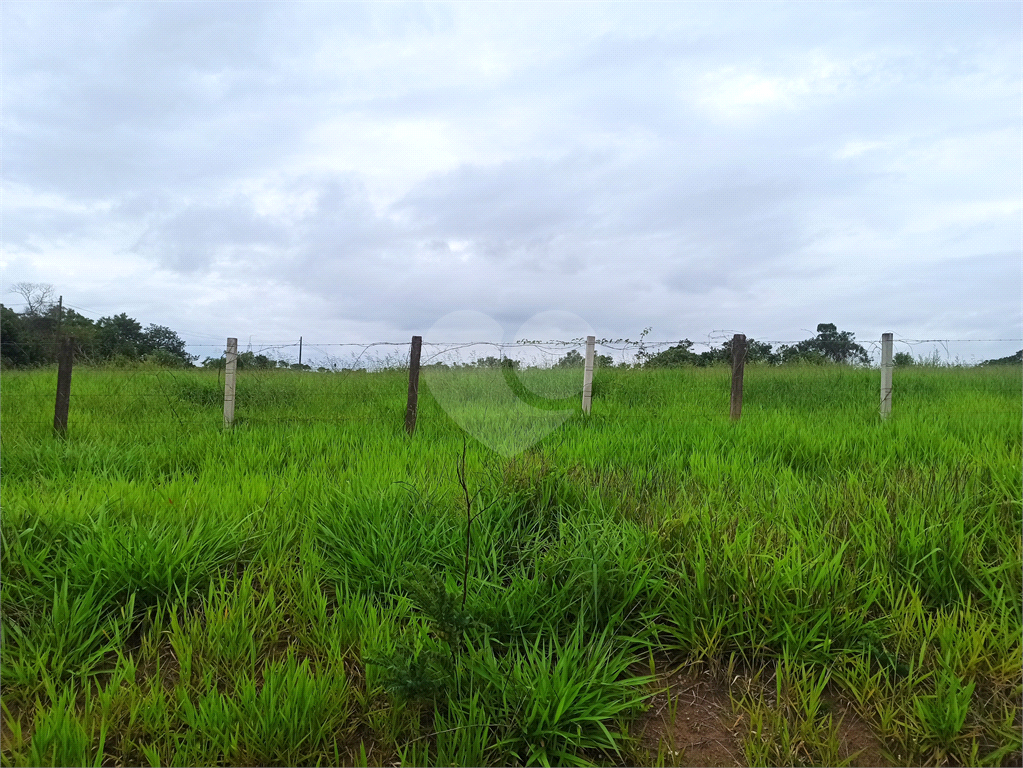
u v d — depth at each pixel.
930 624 2.82
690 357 13.37
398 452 5.64
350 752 2.29
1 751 2.23
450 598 2.42
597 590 2.99
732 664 2.73
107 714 2.39
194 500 4.12
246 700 2.39
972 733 2.33
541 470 4.20
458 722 2.30
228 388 7.38
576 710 2.38
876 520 3.59
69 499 4.15
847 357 13.09
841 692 2.62
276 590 3.33
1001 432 5.91
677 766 2.25
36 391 8.58
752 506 3.92
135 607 3.18
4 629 2.84
